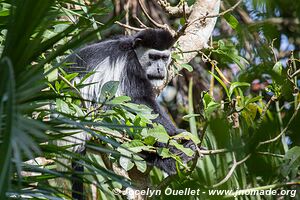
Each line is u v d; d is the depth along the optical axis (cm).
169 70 1069
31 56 443
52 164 695
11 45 406
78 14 692
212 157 796
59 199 468
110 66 1057
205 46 938
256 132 464
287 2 491
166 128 1030
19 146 340
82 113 659
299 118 445
